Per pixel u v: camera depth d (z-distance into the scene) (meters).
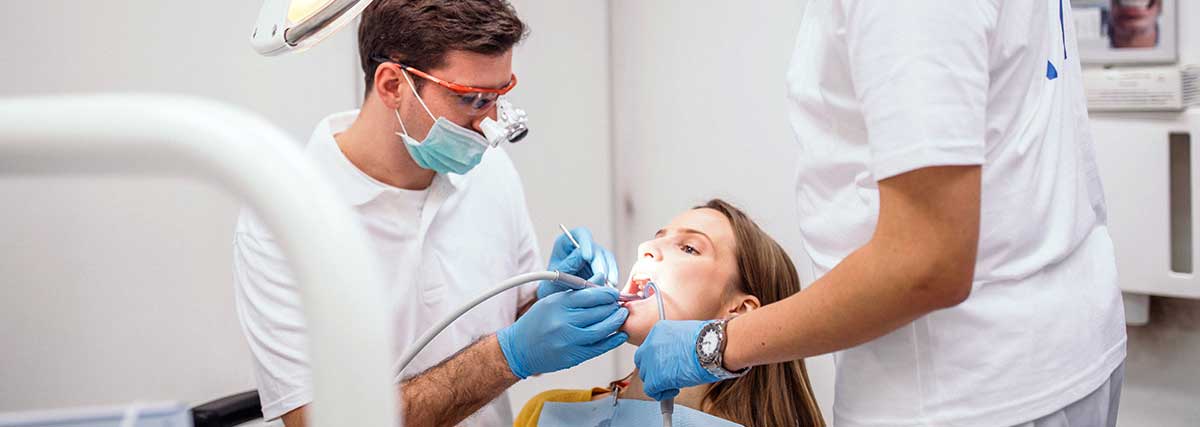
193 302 2.21
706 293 1.73
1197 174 2.00
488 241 1.77
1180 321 2.18
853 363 1.24
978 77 0.99
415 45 1.50
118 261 2.13
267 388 1.56
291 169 0.44
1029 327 1.17
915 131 0.97
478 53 1.48
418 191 1.68
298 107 2.27
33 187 2.06
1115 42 2.10
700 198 2.60
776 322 1.12
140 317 2.16
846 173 1.19
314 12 1.26
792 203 2.49
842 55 1.12
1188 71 1.99
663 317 1.48
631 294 1.61
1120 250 2.08
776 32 2.45
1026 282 1.19
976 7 1.00
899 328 1.13
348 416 0.45
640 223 2.69
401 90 1.53
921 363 1.18
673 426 1.63
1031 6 1.12
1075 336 1.21
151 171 0.45
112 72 2.07
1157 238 2.05
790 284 1.83
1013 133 1.14
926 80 0.97
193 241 2.19
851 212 1.19
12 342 2.07
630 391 1.79
